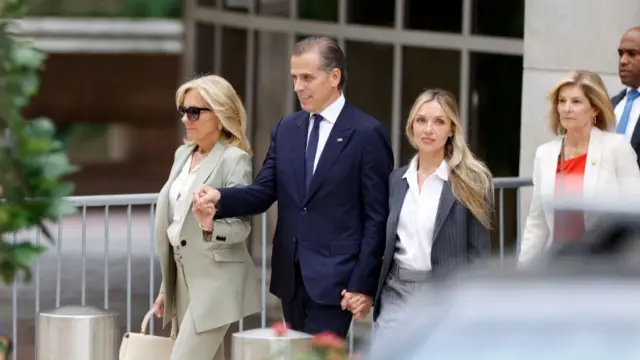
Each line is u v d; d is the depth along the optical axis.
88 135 85.62
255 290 17.44
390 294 16.16
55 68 88.69
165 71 90.00
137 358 17.25
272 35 38.25
